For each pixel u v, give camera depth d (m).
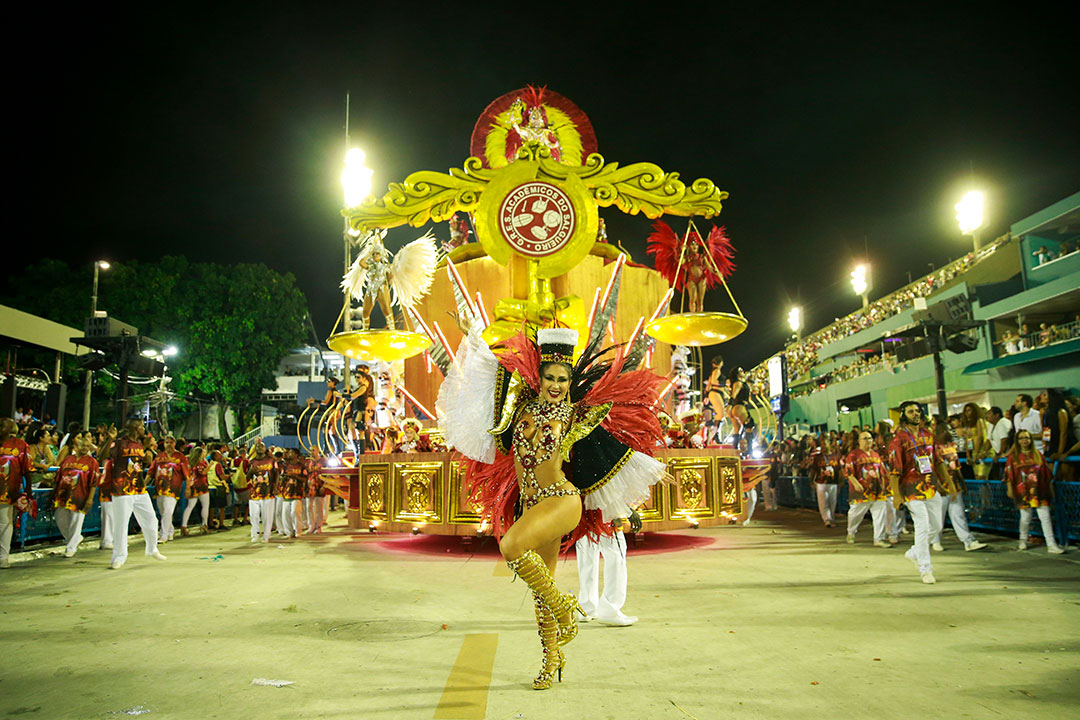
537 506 3.67
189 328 32.84
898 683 3.64
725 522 10.30
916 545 6.73
